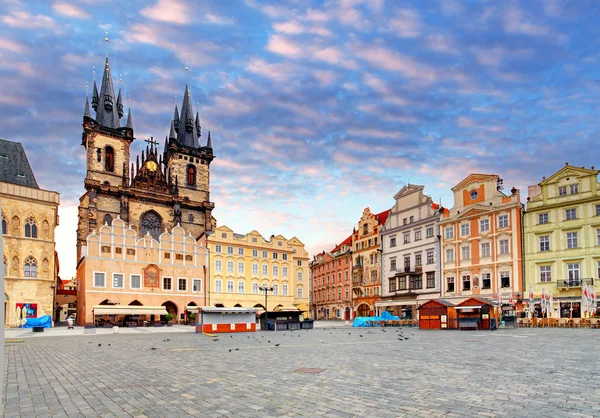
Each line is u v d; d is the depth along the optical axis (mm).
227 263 96375
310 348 26031
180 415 10141
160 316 83875
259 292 99938
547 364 17359
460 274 77062
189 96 133625
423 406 10508
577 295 62219
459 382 13516
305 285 108875
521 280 68000
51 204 77438
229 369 17016
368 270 100312
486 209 73562
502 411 10000
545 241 66750
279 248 104688
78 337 42531
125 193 106688
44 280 75125
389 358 20078
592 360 18500
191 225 118438
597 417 9469
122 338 39750
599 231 61688
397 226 92250
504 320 50531
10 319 71000
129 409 10836
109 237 82750
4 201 72750
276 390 12609
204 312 49156
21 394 13086
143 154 116375
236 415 9992
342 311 110000
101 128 109812
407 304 87812
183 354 23297
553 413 9797
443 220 80312
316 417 9688
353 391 12297
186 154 123688
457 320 48219
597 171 62625
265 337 38250
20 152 84812
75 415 10453
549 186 67250
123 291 82562
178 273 89688
